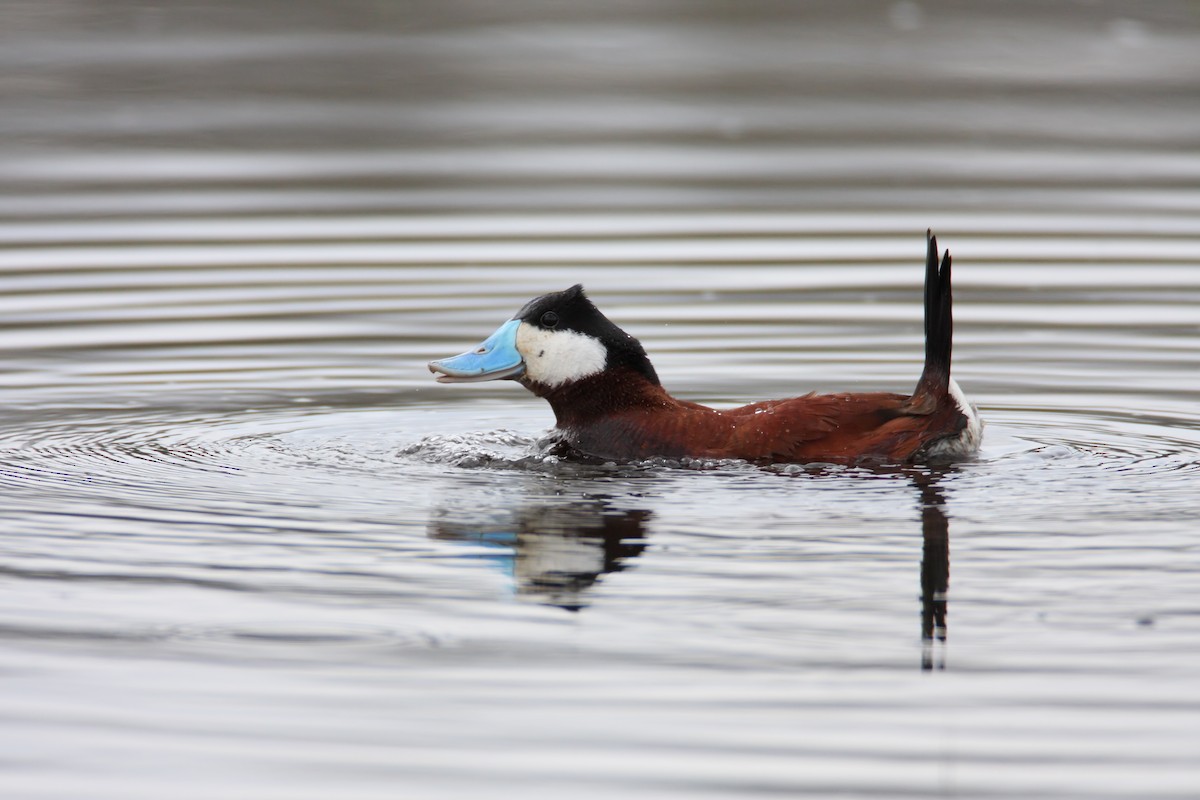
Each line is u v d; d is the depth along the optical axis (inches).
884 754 261.7
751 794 250.7
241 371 559.2
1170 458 434.9
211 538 369.4
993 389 525.7
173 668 296.8
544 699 282.4
